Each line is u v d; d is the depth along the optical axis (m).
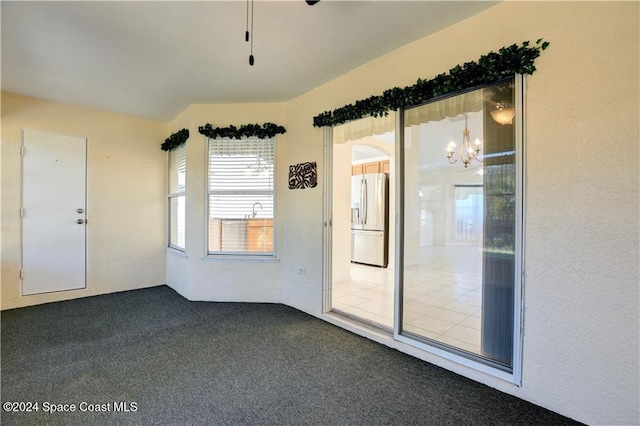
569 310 1.73
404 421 1.70
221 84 3.25
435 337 2.42
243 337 2.79
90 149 4.02
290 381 2.08
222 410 1.78
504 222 2.09
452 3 1.98
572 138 1.72
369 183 6.25
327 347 2.60
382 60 2.66
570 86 1.72
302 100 3.53
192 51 2.58
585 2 1.67
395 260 2.63
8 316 3.27
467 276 2.27
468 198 2.27
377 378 2.13
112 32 2.30
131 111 4.14
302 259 3.51
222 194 3.90
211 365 2.28
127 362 2.32
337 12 2.07
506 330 2.08
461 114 2.27
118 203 4.26
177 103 3.84
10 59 2.71
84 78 3.10
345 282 4.88
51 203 3.76
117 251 4.25
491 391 1.98
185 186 4.03
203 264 3.87
